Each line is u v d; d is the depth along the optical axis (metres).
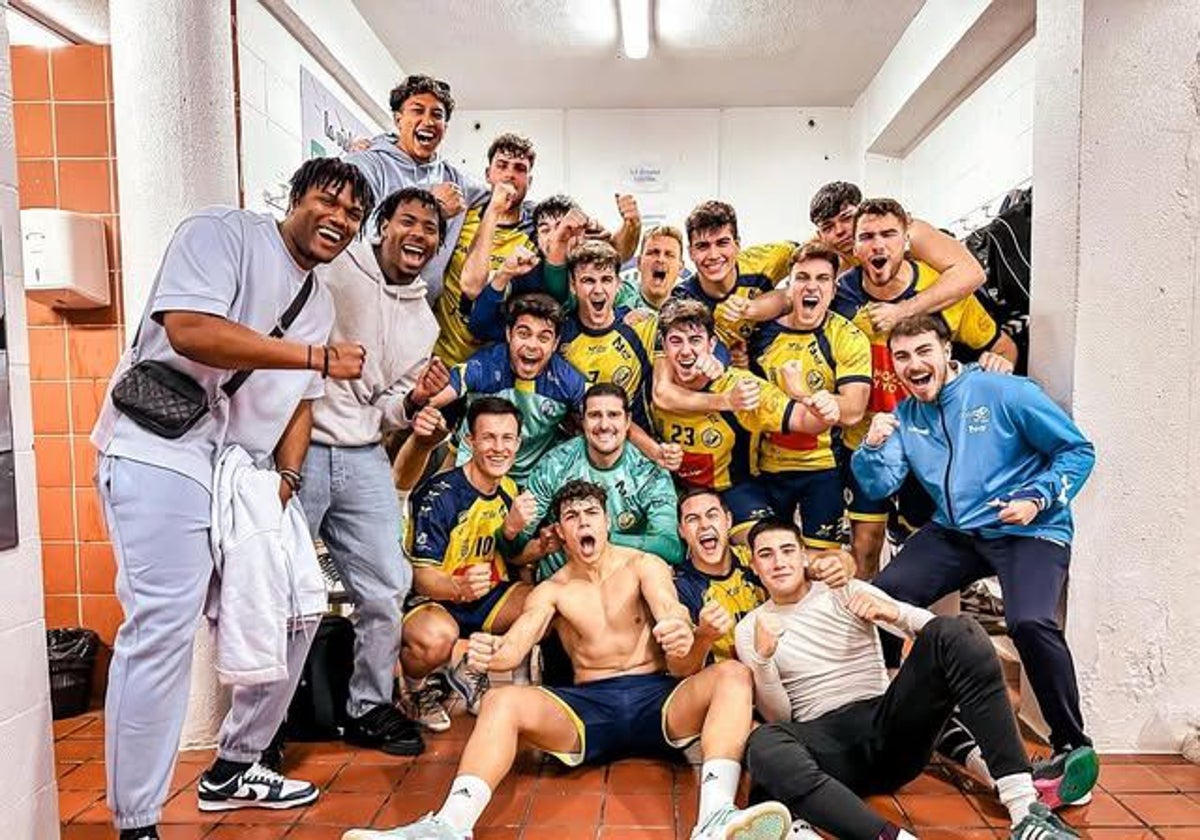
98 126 2.83
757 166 5.25
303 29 3.31
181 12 2.36
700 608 2.54
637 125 5.25
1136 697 2.40
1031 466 2.24
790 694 2.15
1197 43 2.30
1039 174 2.54
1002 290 2.81
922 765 1.98
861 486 2.49
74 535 2.92
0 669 1.63
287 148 3.29
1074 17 2.35
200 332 1.75
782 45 4.29
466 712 2.76
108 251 2.86
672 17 3.95
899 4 3.83
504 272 2.68
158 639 1.78
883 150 4.94
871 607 2.08
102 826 2.04
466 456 2.69
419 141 3.00
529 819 2.03
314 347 1.82
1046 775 2.02
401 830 1.72
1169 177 2.33
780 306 2.70
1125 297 2.35
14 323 1.68
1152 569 2.38
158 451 1.79
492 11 3.92
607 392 2.55
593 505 2.33
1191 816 2.02
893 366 2.46
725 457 2.71
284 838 1.98
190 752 2.45
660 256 2.84
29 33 2.81
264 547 1.89
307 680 2.51
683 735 2.22
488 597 2.66
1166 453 2.37
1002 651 3.10
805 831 1.80
